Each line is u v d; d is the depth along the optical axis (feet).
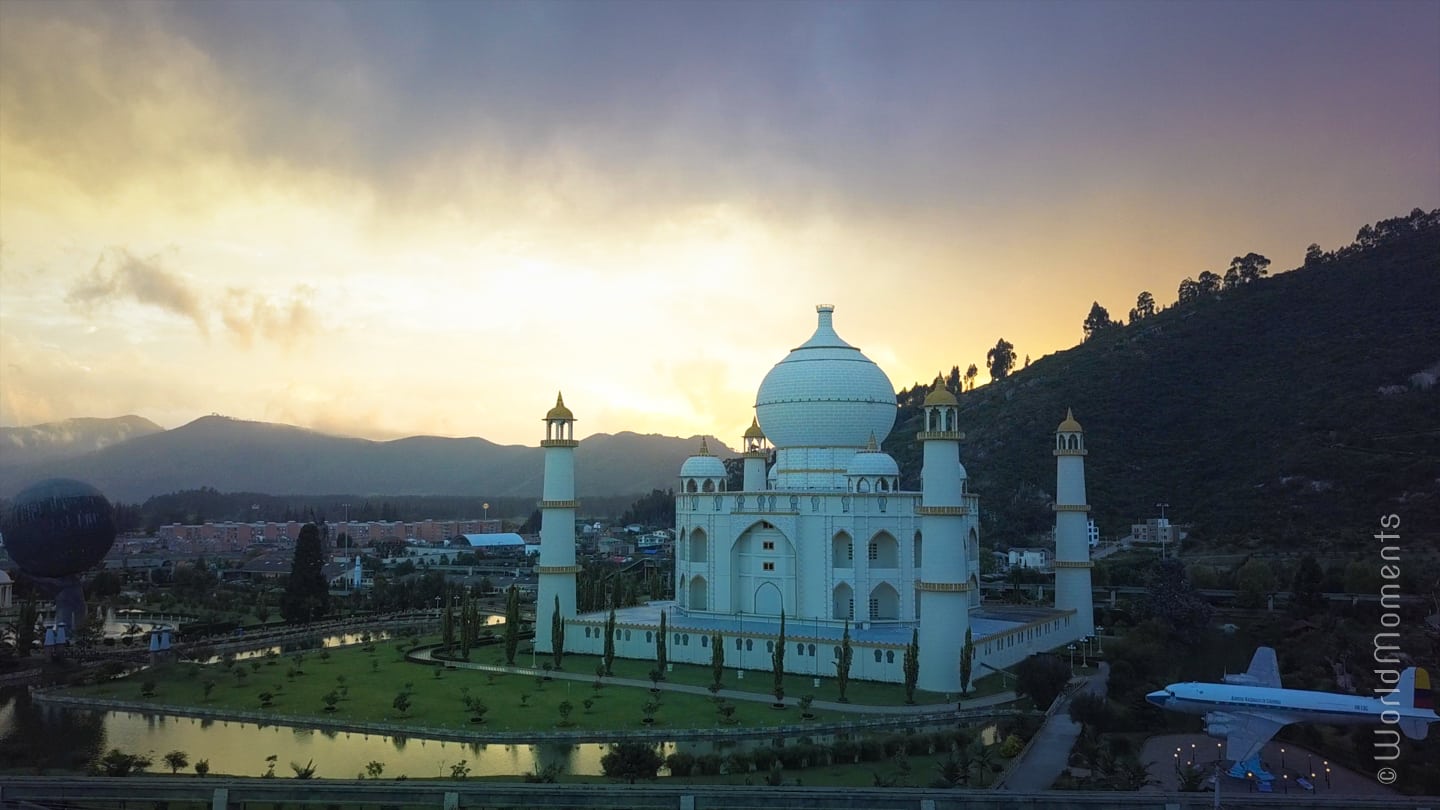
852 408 586.86
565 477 581.94
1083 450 604.90
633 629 545.85
